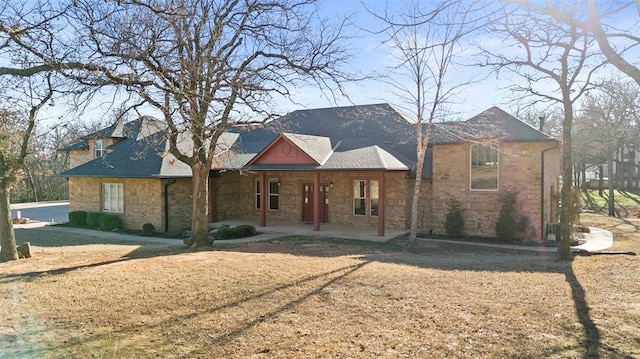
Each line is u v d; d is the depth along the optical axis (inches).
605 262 458.3
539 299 290.2
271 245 610.5
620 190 1667.1
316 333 229.3
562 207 508.4
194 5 424.2
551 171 767.1
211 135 518.9
